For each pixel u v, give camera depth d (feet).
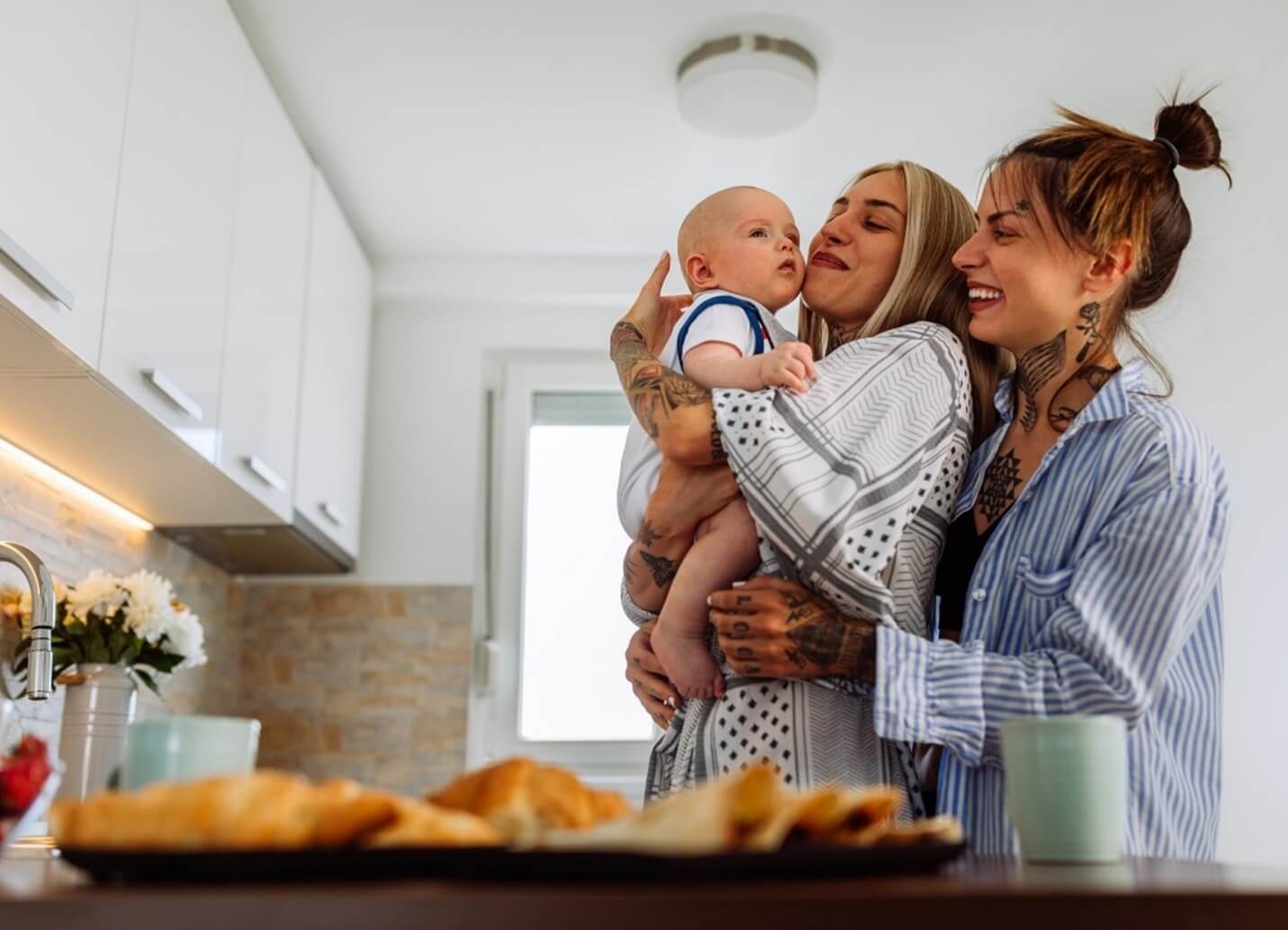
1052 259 4.05
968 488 4.23
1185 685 3.70
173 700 9.64
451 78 9.05
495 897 1.61
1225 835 7.71
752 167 10.21
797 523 3.52
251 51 8.48
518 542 11.69
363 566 11.28
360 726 10.94
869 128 9.68
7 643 7.05
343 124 9.65
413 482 11.50
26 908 1.62
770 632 3.52
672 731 4.13
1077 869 2.39
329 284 10.37
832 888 1.77
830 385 3.78
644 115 9.48
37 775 2.31
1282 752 7.63
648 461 4.23
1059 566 3.69
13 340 5.83
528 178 10.39
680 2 8.25
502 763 2.26
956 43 8.65
